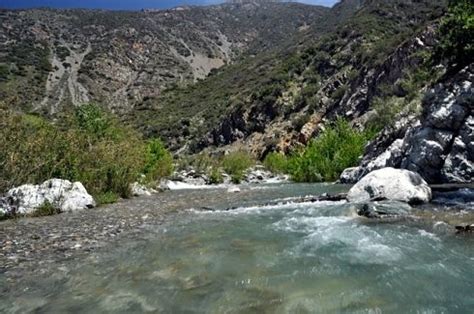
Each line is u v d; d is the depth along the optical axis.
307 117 67.88
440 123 21.30
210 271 7.27
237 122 83.69
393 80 54.38
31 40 166.00
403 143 23.91
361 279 6.59
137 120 110.94
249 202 17.64
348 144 34.62
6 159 16.25
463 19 22.42
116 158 21.52
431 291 6.01
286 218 12.53
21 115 17.61
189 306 5.74
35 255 8.70
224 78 134.75
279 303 5.75
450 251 7.88
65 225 12.36
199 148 87.62
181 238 10.08
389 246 8.42
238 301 5.86
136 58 176.38
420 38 52.56
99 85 143.00
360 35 82.75
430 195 14.34
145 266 7.69
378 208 12.34
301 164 37.03
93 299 6.10
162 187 28.62
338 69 78.38
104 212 15.30
